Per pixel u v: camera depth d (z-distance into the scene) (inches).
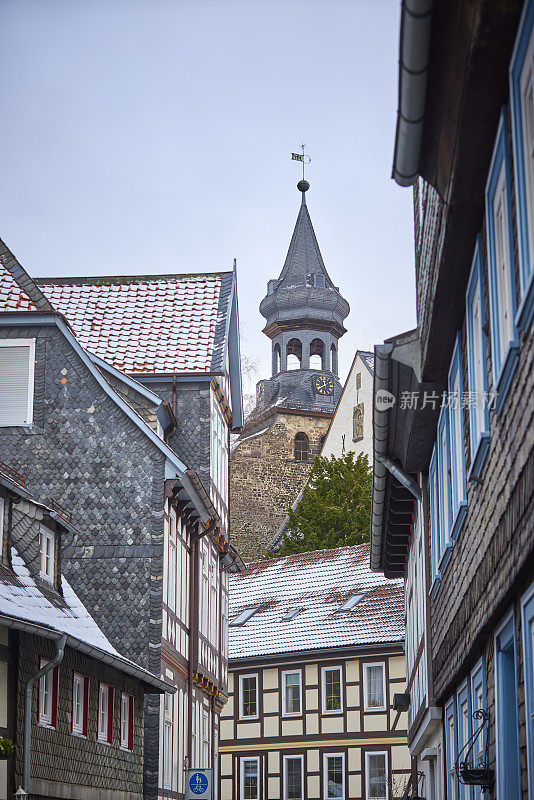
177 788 1010.1
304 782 1483.8
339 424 2797.7
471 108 325.4
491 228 356.5
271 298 3253.0
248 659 1555.1
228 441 1298.0
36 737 675.4
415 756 1043.3
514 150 299.4
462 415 477.7
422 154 379.9
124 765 846.5
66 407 981.2
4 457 975.6
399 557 1056.8
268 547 2839.6
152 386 1101.1
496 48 299.0
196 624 1087.0
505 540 359.6
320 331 3233.3
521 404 320.2
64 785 716.0
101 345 1122.0
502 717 408.8
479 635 442.0
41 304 991.6
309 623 1555.1
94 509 960.9
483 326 384.8
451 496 542.9
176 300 1176.2
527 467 315.3
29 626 622.5
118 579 944.9
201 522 1095.0
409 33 301.6
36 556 757.3
